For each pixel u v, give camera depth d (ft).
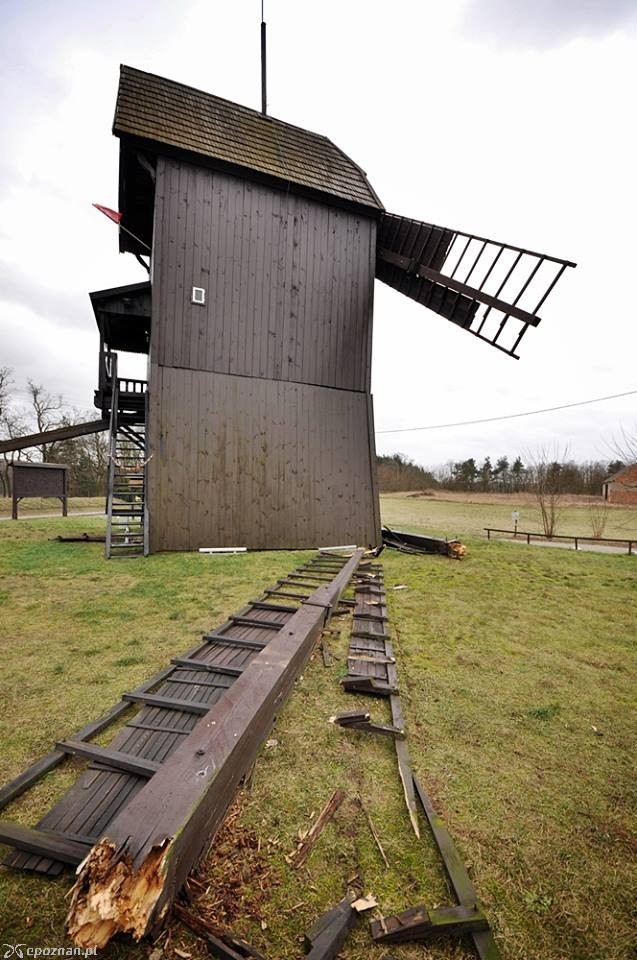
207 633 13.10
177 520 27.78
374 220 34.40
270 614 14.96
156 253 27.86
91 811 6.07
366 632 13.76
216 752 5.89
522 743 8.29
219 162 29.07
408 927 4.52
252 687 8.10
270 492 30.48
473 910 4.70
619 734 8.70
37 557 25.58
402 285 37.14
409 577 23.48
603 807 6.61
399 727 8.40
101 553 27.04
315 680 10.68
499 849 5.75
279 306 31.30
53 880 5.15
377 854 5.62
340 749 7.89
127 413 33.96
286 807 6.38
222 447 29.30
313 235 32.37
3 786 6.68
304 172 31.96
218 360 29.58
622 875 5.42
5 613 15.24
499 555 32.42
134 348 41.93
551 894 5.13
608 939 4.64
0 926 4.59
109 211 28.99
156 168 27.99
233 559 25.82
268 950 4.33
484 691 10.38
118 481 29.89
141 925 3.96
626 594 20.92
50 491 53.47
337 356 33.27
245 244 30.27
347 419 33.42
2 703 9.21
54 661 11.30
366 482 33.65
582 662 12.33
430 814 6.26
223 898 4.85
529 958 4.40
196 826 4.89
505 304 28.60
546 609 17.87
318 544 31.71
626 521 75.36
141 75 29.78
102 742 7.89
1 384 119.14
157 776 5.32
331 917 4.63
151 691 9.67
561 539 53.21
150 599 17.15
